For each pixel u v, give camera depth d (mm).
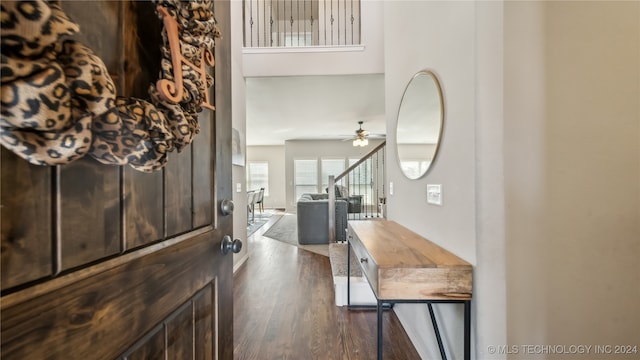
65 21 351
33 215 383
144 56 577
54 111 328
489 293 1144
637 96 1239
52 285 405
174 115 575
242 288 2838
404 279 1191
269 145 10383
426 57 1648
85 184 458
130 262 556
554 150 1213
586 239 1227
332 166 9078
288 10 6168
